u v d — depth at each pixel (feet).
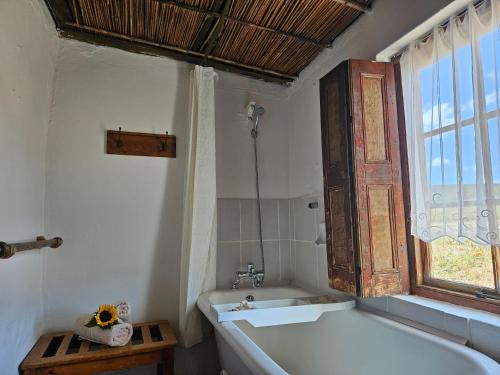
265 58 7.45
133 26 6.29
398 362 4.28
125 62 7.01
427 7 4.56
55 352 5.22
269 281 7.88
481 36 3.94
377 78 5.21
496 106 3.70
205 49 7.11
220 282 7.41
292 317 5.15
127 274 6.57
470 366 3.37
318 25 6.26
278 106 8.38
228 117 7.89
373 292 4.74
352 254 4.84
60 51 6.54
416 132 4.78
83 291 6.23
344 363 5.09
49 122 6.27
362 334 4.94
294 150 8.13
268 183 8.12
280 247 8.06
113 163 6.68
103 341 5.26
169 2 5.60
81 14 5.93
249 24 6.23
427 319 4.37
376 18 5.58
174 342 5.52
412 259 5.02
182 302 6.61
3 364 4.02
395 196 5.06
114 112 6.81
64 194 6.26
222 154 7.74
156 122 7.12
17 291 4.53
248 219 7.82
